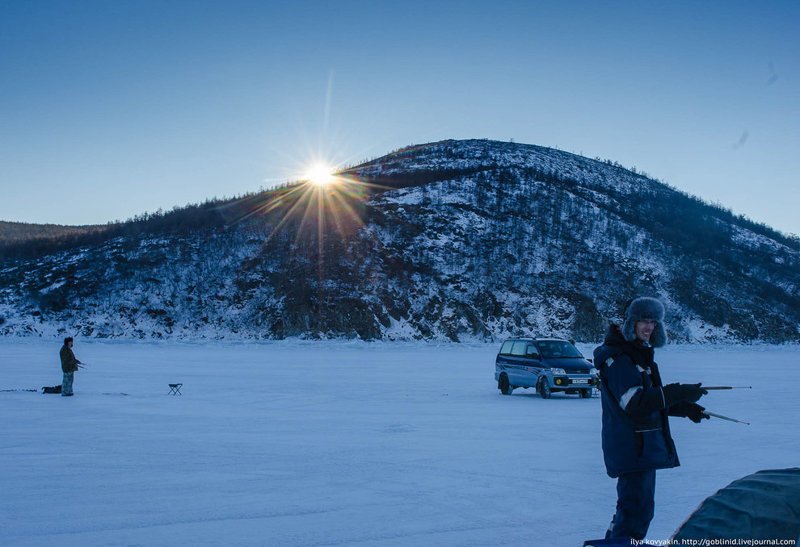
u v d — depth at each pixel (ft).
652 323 15.53
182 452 35.76
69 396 64.59
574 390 65.72
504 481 29.01
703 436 42.06
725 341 248.32
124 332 225.35
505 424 47.11
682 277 292.81
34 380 83.05
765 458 34.47
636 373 15.05
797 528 9.07
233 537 20.81
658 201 413.80
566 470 31.35
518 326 234.79
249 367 107.76
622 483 15.57
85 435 41.50
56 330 221.66
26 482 28.45
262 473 30.48
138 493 26.55
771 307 288.30
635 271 286.66
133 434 41.98
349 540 20.58
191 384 79.15
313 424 46.93
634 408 14.60
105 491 26.89
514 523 22.52
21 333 216.95
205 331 228.02
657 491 27.14
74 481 28.71
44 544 20.08
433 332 224.12
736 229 402.31
